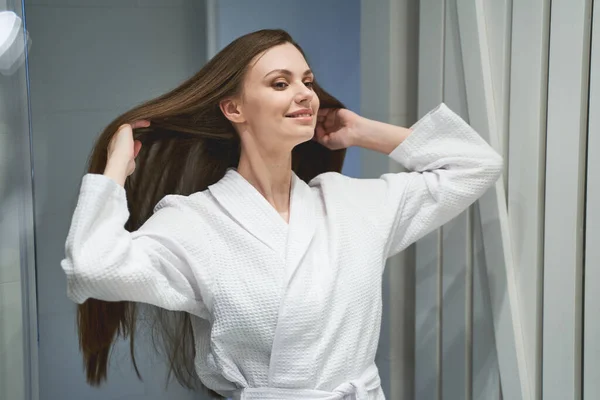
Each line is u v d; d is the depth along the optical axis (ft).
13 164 3.96
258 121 3.66
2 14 3.84
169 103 3.70
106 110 4.52
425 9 4.83
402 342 5.42
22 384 4.05
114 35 4.51
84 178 3.17
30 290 4.07
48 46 4.35
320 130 4.52
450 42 4.67
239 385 3.64
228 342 3.53
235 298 3.46
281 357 3.47
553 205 4.15
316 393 3.49
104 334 3.81
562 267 4.13
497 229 4.43
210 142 4.15
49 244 4.45
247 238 3.54
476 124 4.49
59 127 4.42
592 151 3.92
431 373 5.10
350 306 3.63
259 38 3.70
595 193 3.92
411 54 5.16
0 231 3.93
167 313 4.56
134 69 4.58
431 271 5.03
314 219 3.76
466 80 4.53
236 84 3.69
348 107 5.64
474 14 4.42
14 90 3.93
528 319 4.39
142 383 4.78
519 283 4.41
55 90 4.39
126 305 3.96
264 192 3.81
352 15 5.49
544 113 4.20
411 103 5.19
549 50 4.10
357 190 4.05
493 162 4.12
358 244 3.77
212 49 4.81
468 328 4.80
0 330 3.95
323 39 5.38
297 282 3.47
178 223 3.50
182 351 4.49
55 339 4.52
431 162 4.21
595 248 3.95
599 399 4.02
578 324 4.11
